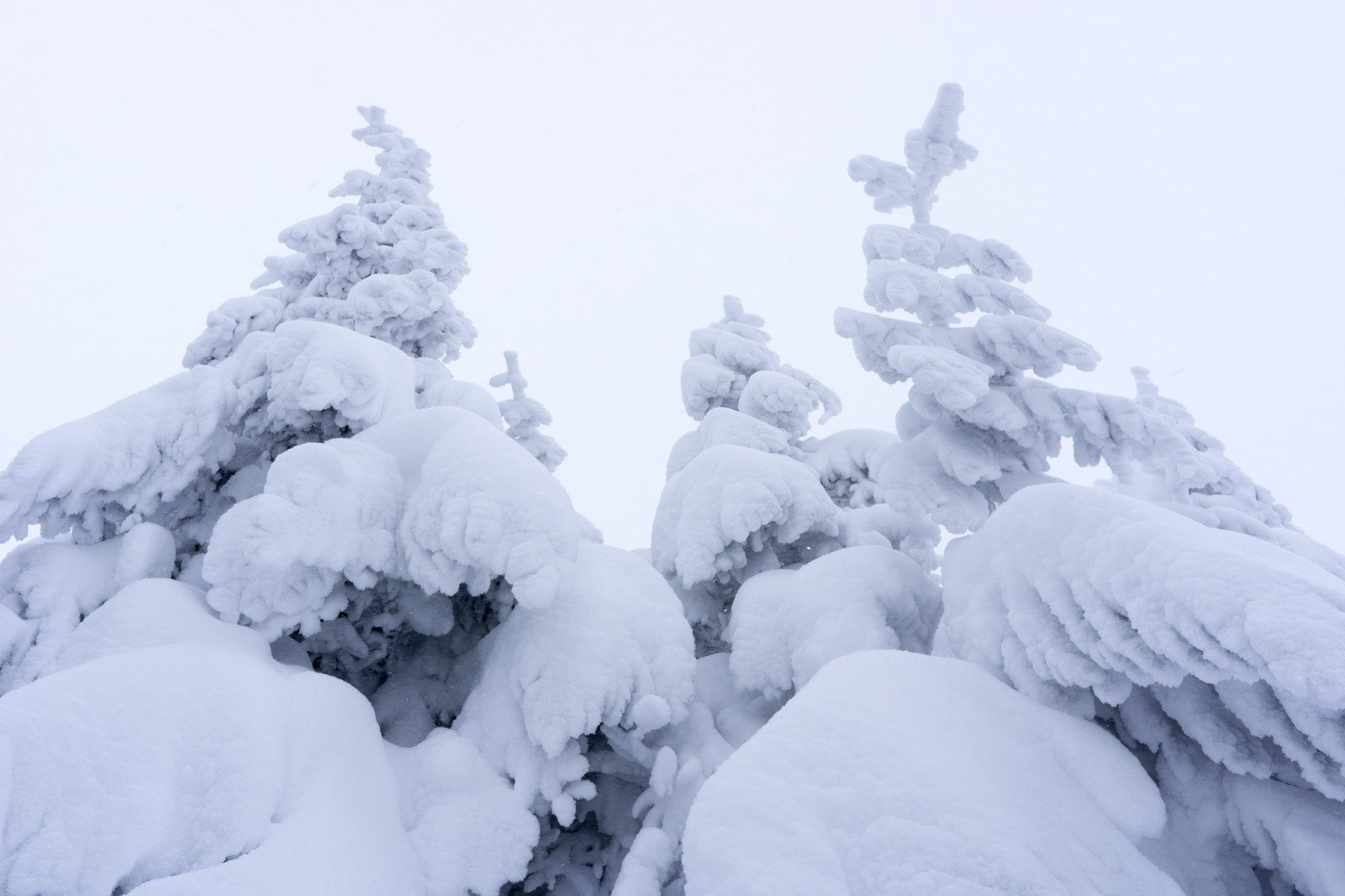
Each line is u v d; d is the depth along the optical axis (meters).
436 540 4.38
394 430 5.34
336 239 10.23
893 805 2.65
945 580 4.41
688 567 6.11
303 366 5.85
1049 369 6.11
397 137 12.49
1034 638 3.54
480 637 5.55
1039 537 3.74
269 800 2.97
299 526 4.14
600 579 4.93
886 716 3.08
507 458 4.67
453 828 3.60
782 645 5.10
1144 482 9.95
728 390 11.42
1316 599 2.43
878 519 7.36
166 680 3.24
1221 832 3.12
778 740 3.08
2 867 2.45
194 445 5.48
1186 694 3.29
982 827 2.48
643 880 3.69
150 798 2.78
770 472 6.34
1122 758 2.96
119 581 4.90
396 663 5.46
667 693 4.38
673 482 7.18
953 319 6.77
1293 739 2.70
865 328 6.47
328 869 2.92
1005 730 3.17
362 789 3.55
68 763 2.75
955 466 5.98
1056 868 2.37
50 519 5.03
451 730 4.39
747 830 2.68
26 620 4.56
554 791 3.92
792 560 7.21
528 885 4.58
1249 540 3.88
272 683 3.60
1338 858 2.58
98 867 2.54
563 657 4.22
